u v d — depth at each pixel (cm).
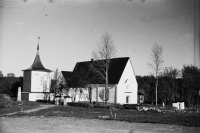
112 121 1794
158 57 4134
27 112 2545
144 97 6712
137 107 3030
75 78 4862
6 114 2353
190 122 1731
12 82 5941
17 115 2245
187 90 4772
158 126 1544
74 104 3703
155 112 2736
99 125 1603
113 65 5166
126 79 4969
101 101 4922
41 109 2914
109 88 4850
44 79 5231
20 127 1519
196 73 4481
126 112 2652
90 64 5347
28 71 5141
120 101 4775
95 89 5050
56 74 4928
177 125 1579
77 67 5812
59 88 4825
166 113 2628
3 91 5753
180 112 2862
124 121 1792
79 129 1441
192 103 4719
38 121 1808
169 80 5212
